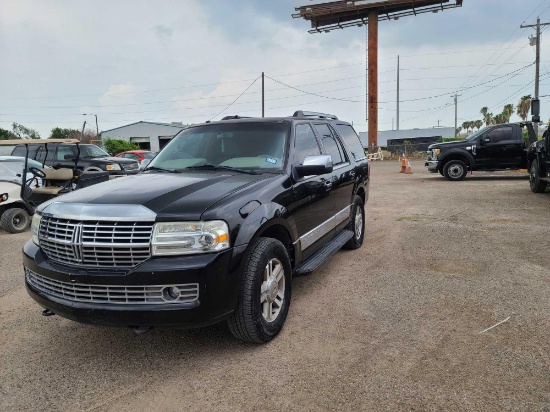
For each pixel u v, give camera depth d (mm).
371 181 16891
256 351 3436
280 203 3750
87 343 3707
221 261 3074
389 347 3414
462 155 15578
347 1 37656
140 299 3020
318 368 3150
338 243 5195
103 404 2840
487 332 3615
